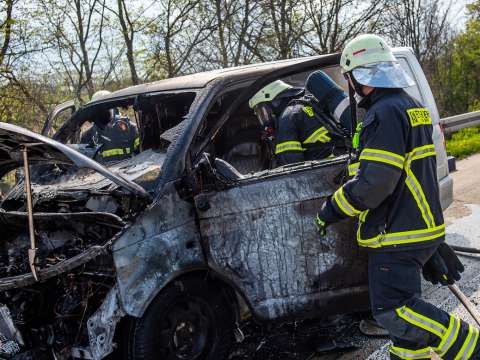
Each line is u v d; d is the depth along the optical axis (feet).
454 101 65.77
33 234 8.61
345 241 9.75
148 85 12.41
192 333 9.29
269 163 11.32
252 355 10.32
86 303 8.81
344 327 11.13
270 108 10.96
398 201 7.80
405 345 8.05
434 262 8.48
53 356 9.01
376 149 7.48
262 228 9.41
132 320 8.75
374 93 7.99
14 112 31.91
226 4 37.19
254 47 38.93
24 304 9.64
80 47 35.81
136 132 12.69
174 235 8.86
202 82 10.54
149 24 36.19
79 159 7.92
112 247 8.32
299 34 40.40
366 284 9.97
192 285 9.17
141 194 8.57
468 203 19.31
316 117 10.47
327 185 9.59
